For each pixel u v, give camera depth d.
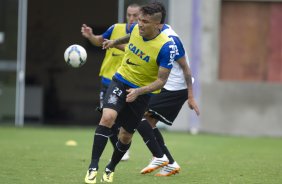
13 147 37.50
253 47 55.31
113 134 28.88
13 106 55.75
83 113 56.34
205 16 53.97
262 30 55.22
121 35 29.08
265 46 55.31
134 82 23.06
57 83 55.94
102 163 30.45
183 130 54.59
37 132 49.50
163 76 22.52
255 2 55.06
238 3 55.06
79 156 33.16
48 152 34.97
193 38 53.88
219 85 54.16
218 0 53.84
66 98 56.12
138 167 29.00
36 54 55.56
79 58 25.80
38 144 39.81
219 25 54.22
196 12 53.75
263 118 54.28
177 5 53.84
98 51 55.38
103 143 22.83
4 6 55.28
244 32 55.22
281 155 37.03
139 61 22.88
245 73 55.41
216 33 53.97
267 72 55.34
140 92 22.16
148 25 22.19
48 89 55.91
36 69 55.69
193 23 53.84
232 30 55.19
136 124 23.50
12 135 46.47
